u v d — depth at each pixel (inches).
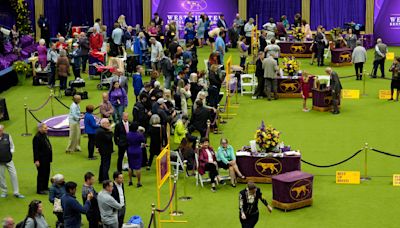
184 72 946.1
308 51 1387.8
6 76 1148.5
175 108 879.7
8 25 1391.5
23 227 500.7
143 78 1195.3
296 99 1073.5
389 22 1545.3
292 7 1551.4
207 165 689.6
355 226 601.0
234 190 692.1
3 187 674.2
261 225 604.7
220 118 960.3
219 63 1165.7
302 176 645.3
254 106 1030.4
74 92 1077.1
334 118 957.8
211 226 604.4
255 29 1353.3
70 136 816.9
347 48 1321.4
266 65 1053.8
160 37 1402.6
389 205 649.6
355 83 1167.6
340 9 1541.6
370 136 869.8
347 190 690.2
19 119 966.4
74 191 538.0
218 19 1552.7
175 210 635.5
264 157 702.5
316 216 624.7
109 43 1355.8
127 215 628.7
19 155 812.0
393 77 1042.1
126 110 989.8
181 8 1549.0
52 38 1487.5
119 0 1547.7
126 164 752.3
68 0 1542.8
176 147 816.9
